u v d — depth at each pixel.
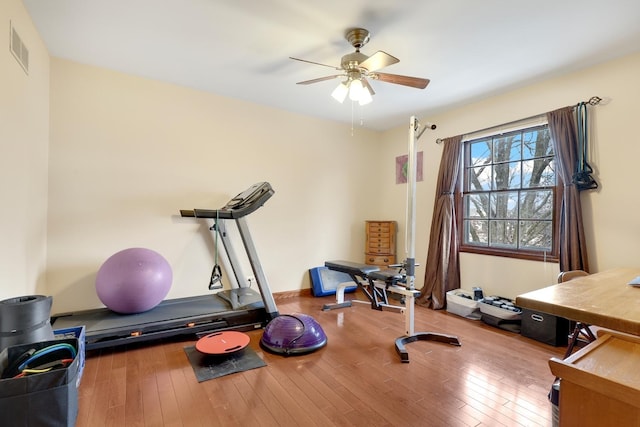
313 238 4.48
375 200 5.11
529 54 2.66
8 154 1.94
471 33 2.36
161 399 1.92
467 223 3.95
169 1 2.05
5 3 1.85
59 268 2.91
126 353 2.55
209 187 3.65
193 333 2.84
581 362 1.02
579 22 2.20
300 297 4.30
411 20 2.21
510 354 2.58
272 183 4.11
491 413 1.81
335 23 2.27
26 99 2.24
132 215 3.23
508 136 3.54
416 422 1.73
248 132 3.90
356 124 4.77
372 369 2.31
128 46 2.65
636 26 2.24
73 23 2.32
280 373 2.24
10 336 1.64
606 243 2.74
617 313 1.15
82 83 2.98
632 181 2.60
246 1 2.04
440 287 3.86
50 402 1.43
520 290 3.34
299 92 3.59
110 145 3.12
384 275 3.12
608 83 2.73
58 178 2.89
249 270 3.95
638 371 0.95
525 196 3.38
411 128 2.86
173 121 3.43
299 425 1.70
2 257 1.88
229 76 3.21
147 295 2.78
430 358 2.50
